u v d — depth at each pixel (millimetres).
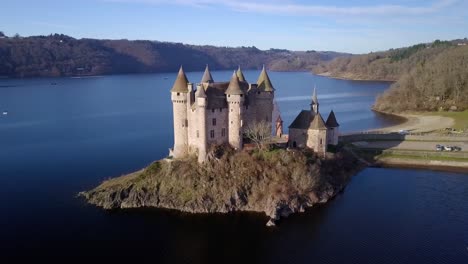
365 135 137750
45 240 76438
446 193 96375
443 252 70875
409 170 113625
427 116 184125
